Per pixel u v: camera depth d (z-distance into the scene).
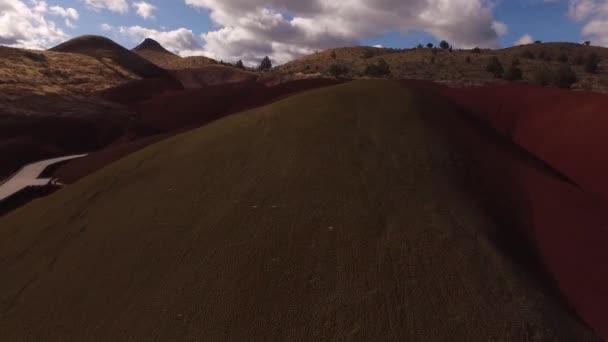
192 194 9.17
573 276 7.14
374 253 6.82
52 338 6.03
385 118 11.61
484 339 5.41
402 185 8.66
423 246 6.95
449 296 6.03
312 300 6.03
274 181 9.01
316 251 6.93
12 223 10.88
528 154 13.66
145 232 8.13
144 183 10.43
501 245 7.34
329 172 9.07
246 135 11.38
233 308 6.03
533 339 5.46
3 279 7.89
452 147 10.72
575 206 9.45
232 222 7.87
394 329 5.55
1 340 6.15
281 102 13.66
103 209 9.72
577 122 14.19
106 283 6.98
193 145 11.97
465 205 8.27
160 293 6.50
